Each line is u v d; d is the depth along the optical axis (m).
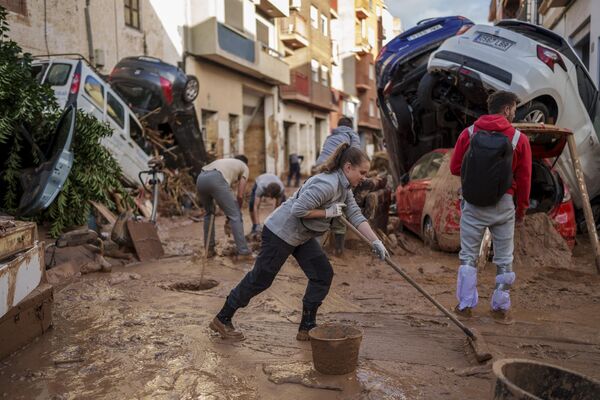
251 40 23.95
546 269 6.77
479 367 3.70
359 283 6.18
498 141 4.46
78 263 6.54
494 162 4.45
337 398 3.29
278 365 3.77
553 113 8.27
